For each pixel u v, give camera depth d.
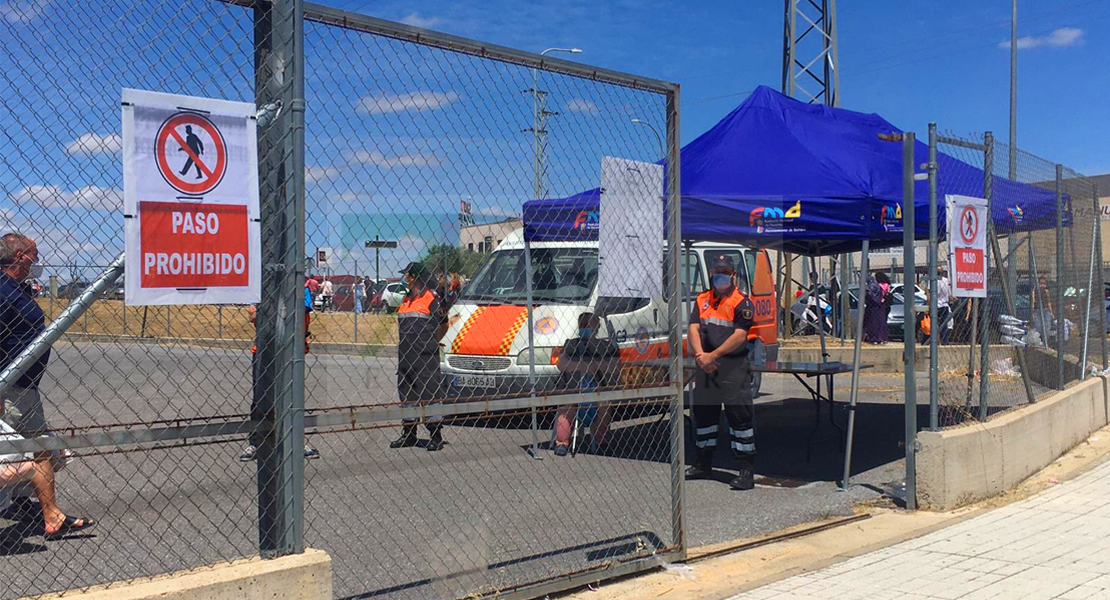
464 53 4.32
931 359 6.97
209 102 3.43
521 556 5.31
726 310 7.52
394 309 4.57
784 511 6.83
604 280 4.96
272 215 3.71
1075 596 4.86
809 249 11.39
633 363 6.61
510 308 8.33
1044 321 9.68
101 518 5.96
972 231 7.31
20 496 5.46
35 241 3.25
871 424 11.02
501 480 7.32
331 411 3.91
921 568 5.36
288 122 3.70
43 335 3.36
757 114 8.82
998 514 6.74
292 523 3.72
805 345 16.95
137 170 3.26
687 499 7.16
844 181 7.68
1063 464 8.67
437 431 7.67
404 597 4.56
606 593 4.86
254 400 3.90
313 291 4.28
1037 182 9.39
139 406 10.66
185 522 5.95
